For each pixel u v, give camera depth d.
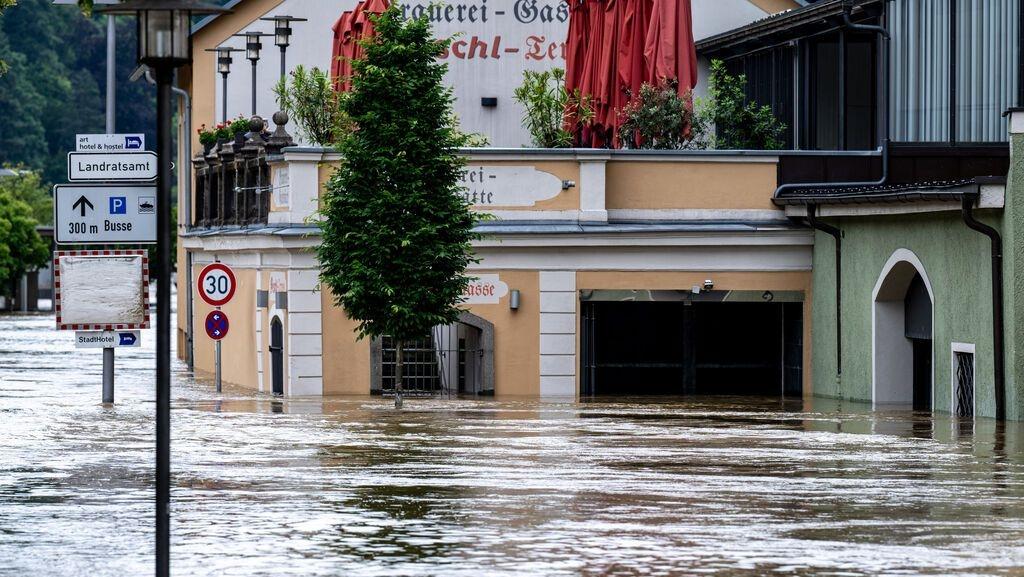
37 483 20.64
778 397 37.97
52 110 175.25
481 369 38.22
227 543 16.20
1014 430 28.00
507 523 17.42
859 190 36.22
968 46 35.66
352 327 38.00
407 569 14.83
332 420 29.59
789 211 38.34
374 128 32.75
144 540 16.42
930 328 33.84
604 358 39.06
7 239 115.00
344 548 15.92
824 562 15.14
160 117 12.68
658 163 38.88
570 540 16.34
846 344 36.81
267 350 39.81
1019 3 34.00
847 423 29.55
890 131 38.50
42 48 175.75
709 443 25.61
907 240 33.69
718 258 38.53
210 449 24.47
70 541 16.36
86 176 31.50
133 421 29.27
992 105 35.31
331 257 33.28
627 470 21.95
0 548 15.96
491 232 37.72
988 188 29.67
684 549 15.81
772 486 20.36
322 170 38.03
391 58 32.84
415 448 24.62
